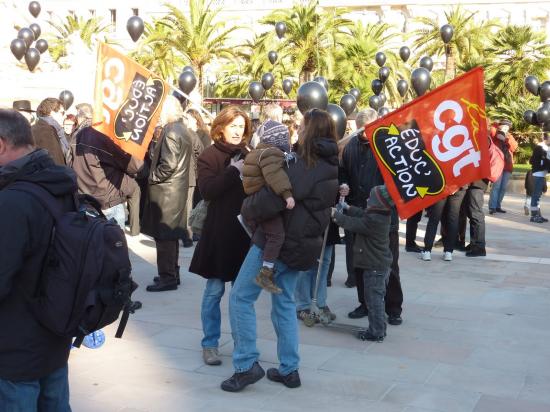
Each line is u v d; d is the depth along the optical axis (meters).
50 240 2.61
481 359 5.08
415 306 6.61
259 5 58.59
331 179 4.20
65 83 20.31
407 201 5.25
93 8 61.59
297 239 4.16
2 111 2.69
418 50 43.62
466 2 55.47
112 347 5.17
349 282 7.39
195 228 5.06
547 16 53.75
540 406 4.20
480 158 5.18
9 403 2.64
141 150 6.15
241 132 4.70
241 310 4.32
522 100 31.94
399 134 5.25
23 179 2.62
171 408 4.06
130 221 10.53
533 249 10.09
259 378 4.42
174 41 35.72
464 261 9.01
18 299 2.62
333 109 6.85
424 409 4.12
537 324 6.04
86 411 3.99
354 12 58.31
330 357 5.06
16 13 30.19
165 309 6.29
